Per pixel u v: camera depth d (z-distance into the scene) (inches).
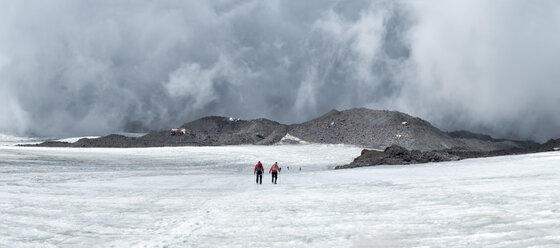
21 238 275.9
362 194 516.4
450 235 238.7
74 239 271.9
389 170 1137.4
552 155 1312.7
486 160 1422.2
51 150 3809.1
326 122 5472.4
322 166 2519.7
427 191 505.0
